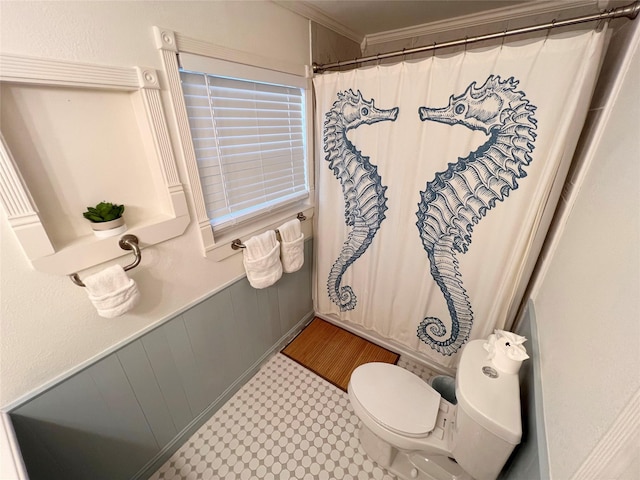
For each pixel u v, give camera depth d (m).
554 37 0.96
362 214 1.67
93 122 0.86
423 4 1.40
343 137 1.56
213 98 1.18
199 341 1.36
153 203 1.07
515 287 1.32
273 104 1.48
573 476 0.51
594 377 0.55
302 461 1.34
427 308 1.67
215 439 1.43
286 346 2.03
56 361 0.87
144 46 0.89
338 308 2.12
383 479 1.26
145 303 1.08
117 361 1.03
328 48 1.68
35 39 0.68
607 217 0.71
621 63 0.87
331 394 1.67
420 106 1.28
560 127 1.02
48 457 0.91
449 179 1.32
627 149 0.69
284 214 1.73
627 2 1.19
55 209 0.82
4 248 0.71
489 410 0.87
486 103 1.13
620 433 0.44
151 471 1.29
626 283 0.52
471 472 0.99
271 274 1.53
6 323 0.75
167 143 1.00
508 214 1.23
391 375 1.30
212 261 1.31
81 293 0.88
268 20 1.27
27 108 0.73
